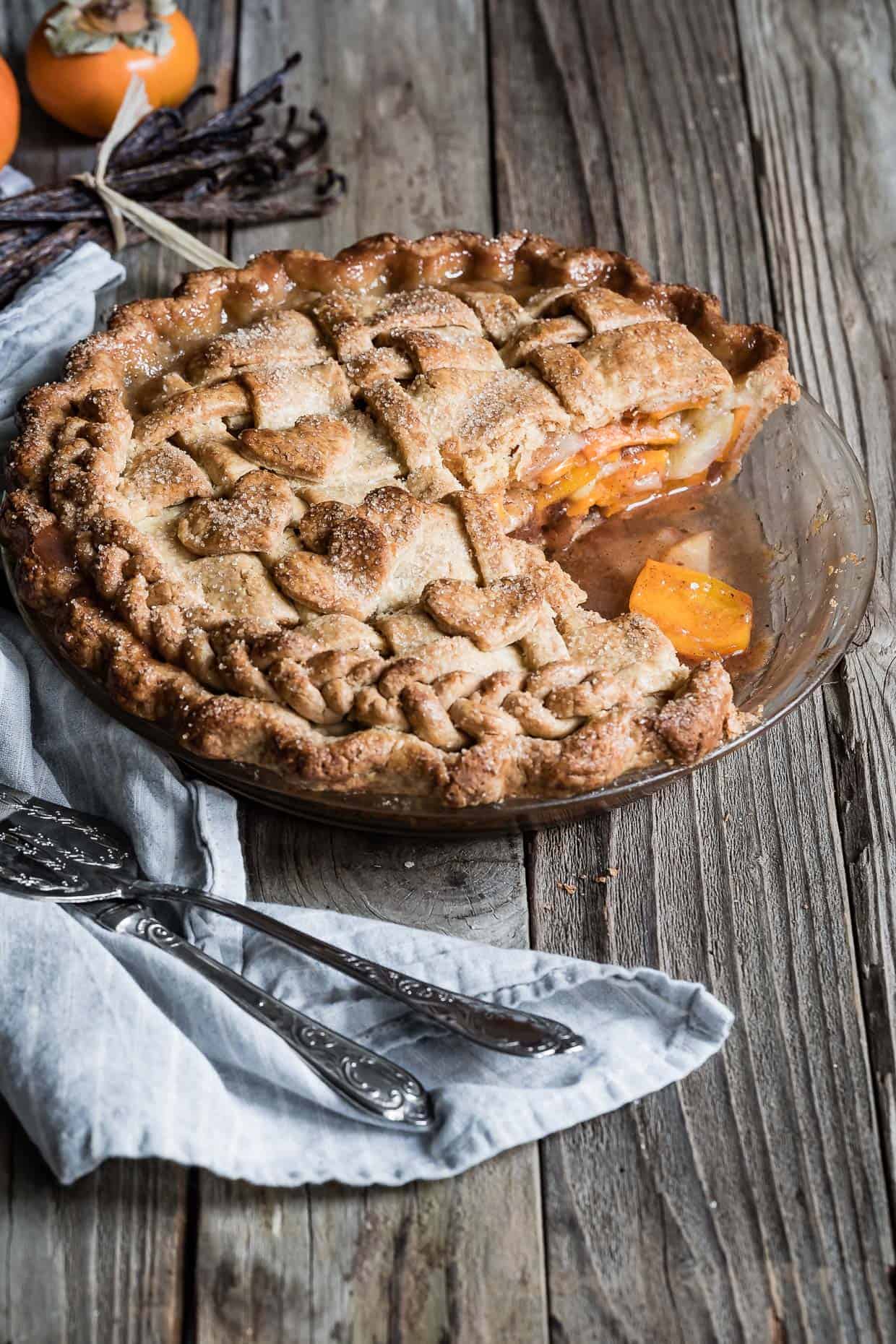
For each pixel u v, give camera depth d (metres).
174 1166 0.75
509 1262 0.74
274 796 0.78
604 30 1.08
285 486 0.82
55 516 0.82
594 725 0.77
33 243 0.96
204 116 1.04
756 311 0.98
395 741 0.77
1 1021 0.74
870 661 0.86
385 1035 0.76
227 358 0.86
